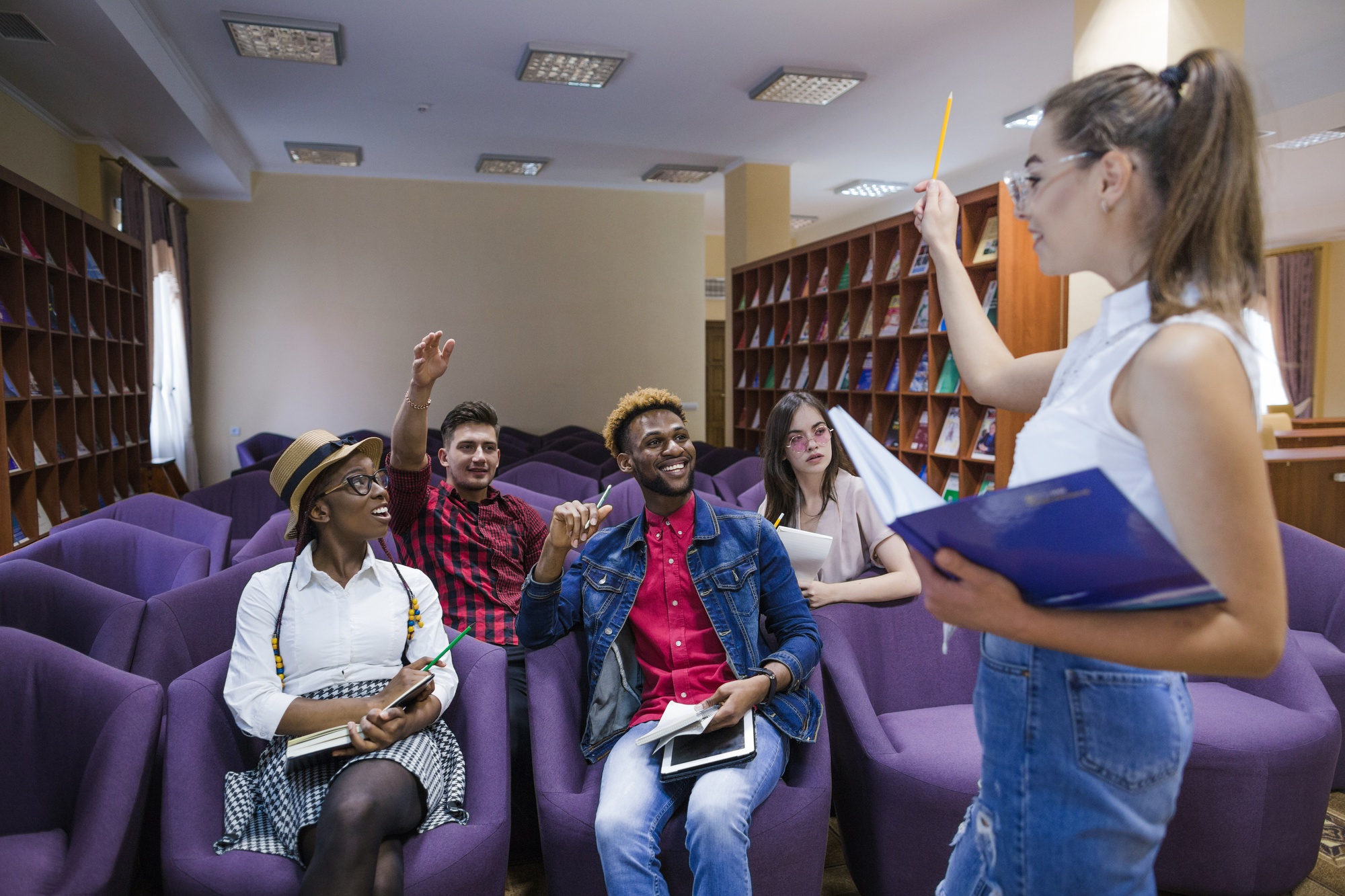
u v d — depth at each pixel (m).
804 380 6.67
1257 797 1.74
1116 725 0.82
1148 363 0.72
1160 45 3.52
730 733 1.59
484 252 8.70
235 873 1.41
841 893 1.96
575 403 9.04
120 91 5.14
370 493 1.75
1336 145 7.04
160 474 6.08
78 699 1.58
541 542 2.57
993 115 6.56
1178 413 0.69
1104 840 0.83
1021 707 0.87
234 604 2.12
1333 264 10.68
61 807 1.57
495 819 1.56
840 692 1.87
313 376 8.31
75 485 4.99
